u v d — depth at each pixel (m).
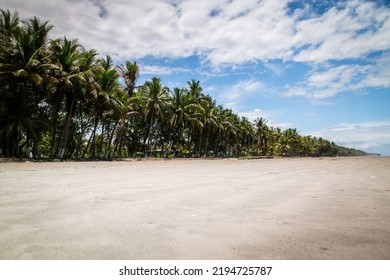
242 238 4.05
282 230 4.48
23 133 23.16
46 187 8.45
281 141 96.00
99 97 29.94
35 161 22.09
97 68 28.44
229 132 65.12
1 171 13.12
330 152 166.50
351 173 17.75
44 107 29.05
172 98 45.88
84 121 37.56
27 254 3.39
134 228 4.45
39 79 22.23
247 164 31.88
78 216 5.13
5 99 23.45
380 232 4.40
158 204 6.40
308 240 4.00
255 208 6.20
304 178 13.92
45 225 4.53
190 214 5.50
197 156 54.97
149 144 41.91
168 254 3.45
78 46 26.58
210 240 3.96
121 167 19.61
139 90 43.03
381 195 8.25
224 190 8.98
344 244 3.86
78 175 12.55
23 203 6.12
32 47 23.47
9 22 24.72
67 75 24.80
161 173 15.39
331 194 8.42
